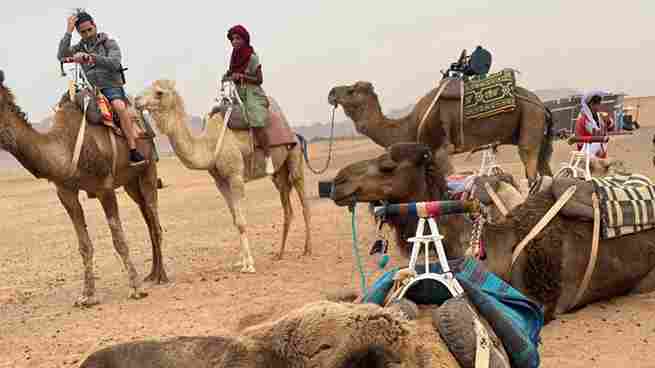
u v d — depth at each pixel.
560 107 36.66
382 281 3.42
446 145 11.34
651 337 6.25
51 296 10.10
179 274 10.95
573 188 6.43
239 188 10.72
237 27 10.94
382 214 3.61
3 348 7.37
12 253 14.79
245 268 10.56
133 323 8.05
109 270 11.86
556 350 6.05
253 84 11.02
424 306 3.23
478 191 7.22
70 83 9.16
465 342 2.83
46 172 8.56
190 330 7.50
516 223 6.05
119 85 9.48
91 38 9.37
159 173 39.25
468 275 3.48
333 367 2.34
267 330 2.38
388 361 2.43
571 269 6.34
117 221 9.40
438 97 11.34
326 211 17.55
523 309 3.56
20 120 8.23
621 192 6.71
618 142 31.48
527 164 11.41
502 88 11.11
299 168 11.66
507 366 3.01
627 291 7.27
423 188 4.28
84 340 7.46
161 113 9.93
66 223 19.73
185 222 17.81
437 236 3.36
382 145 11.91
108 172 9.15
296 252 12.11
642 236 6.85
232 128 10.78
